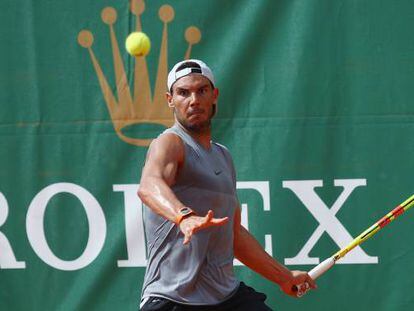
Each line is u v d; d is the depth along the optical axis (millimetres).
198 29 18125
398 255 17812
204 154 13008
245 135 18016
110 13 18203
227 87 18062
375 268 17844
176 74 13156
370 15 18016
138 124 18141
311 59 18031
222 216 12969
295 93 18016
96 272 18031
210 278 12906
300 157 17984
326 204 17906
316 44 18016
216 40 18125
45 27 18266
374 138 17922
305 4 18047
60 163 18156
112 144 18141
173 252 12797
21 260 18094
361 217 17875
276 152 17984
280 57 18047
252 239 14430
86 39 18234
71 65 18219
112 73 18203
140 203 18062
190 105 12984
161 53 18141
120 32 18219
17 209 18141
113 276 18031
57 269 18078
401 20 17984
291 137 17969
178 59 18141
